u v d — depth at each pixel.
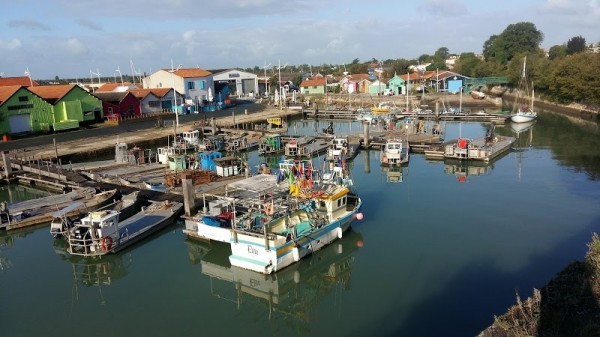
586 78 72.50
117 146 42.78
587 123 66.62
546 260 21.30
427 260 21.80
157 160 44.56
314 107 88.31
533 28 130.50
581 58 78.69
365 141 50.22
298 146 47.38
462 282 19.50
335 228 23.56
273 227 22.02
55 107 60.53
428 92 113.00
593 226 25.48
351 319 17.39
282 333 17.09
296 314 18.38
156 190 31.58
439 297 18.39
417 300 18.30
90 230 22.81
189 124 66.50
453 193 32.97
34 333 17.00
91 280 21.67
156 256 23.77
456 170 40.28
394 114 75.88
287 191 24.81
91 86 126.38
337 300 18.86
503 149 46.34
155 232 25.62
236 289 20.81
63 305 19.17
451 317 16.92
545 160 43.00
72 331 17.16
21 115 56.12
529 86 95.44
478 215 27.94
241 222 22.36
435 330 16.17
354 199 27.67
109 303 19.33
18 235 26.98
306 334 16.86
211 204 24.97
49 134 57.38
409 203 30.75
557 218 26.98
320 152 48.34
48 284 21.22
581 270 15.55
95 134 57.34
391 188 34.75
